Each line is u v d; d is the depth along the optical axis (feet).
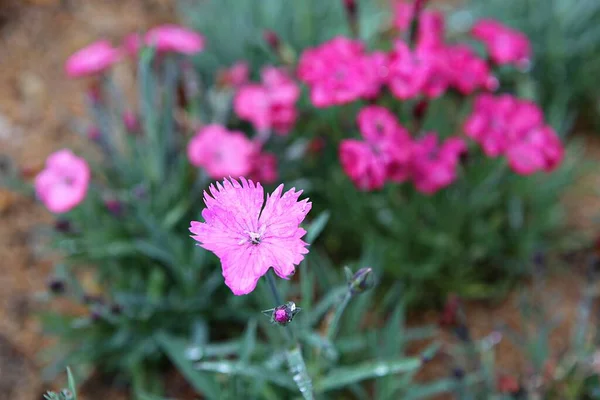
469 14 2.28
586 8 2.19
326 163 1.96
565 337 1.85
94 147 2.05
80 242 1.79
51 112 2.12
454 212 1.85
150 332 1.79
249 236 1.25
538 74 2.21
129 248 1.78
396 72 1.73
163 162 1.86
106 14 2.30
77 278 1.90
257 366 1.56
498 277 1.95
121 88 2.17
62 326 1.75
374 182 1.68
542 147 1.73
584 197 2.08
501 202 1.96
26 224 1.96
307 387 1.38
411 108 1.91
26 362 1.79
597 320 1.81
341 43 1.81
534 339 1.77
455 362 1.81
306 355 1.63
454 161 1.72
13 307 1.86
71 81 2.18
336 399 1.74
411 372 1.65
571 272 1.96
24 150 2.04
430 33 1.84
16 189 1.84
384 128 1.69
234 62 2.17
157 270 1.77
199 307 1.79
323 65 1.77
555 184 1.96
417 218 1.88
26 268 1.91
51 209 1.68
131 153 1.88
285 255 1.23
